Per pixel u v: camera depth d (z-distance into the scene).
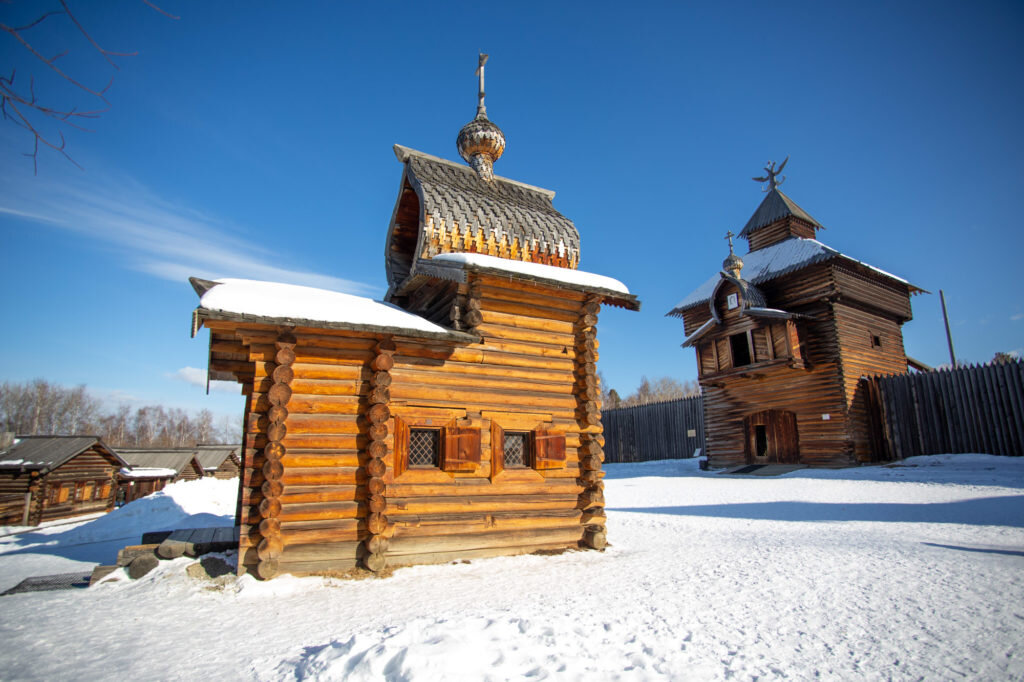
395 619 6.12
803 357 24.83
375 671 4.29
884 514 12.38
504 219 11.39
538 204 13.12
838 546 8.98
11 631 5.87
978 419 20.55
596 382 10.77
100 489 37.94
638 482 23.80
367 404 8.73
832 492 16.50
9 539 21.45
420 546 8.78
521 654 4.68
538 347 10.47
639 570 8.38
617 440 36.03
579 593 7.11
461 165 12.98
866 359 25.70
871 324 26.81
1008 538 8.98
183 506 21.53
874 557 8.02
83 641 5.54
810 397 24.64
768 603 6.31
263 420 8.11
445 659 4.38
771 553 8.83
